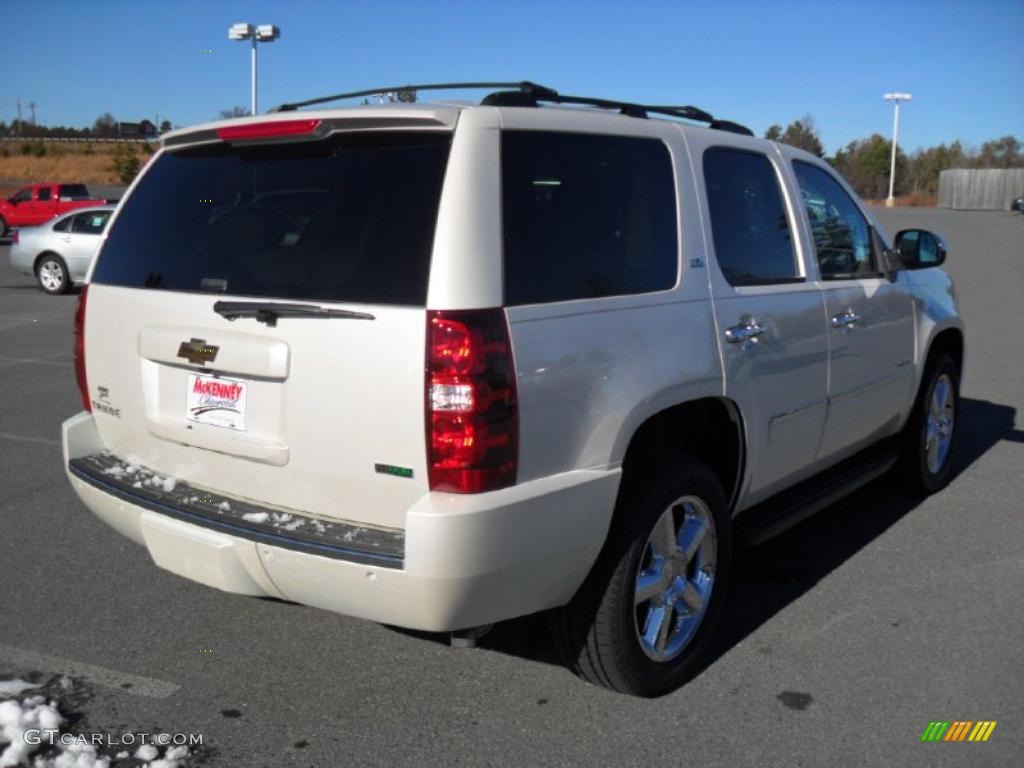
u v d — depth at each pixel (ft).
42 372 32.78
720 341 12.28
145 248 12.10
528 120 10.69
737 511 13.70
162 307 11.45
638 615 12.07
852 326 15.44
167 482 11.72
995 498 19.75
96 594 14.89
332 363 9.97
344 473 10.10
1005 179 196.34
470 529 9.39
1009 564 16.25
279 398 10.46
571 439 10.25
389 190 10.21
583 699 11.94
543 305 10.12
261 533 10.15
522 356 9.75
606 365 10.60
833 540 17.37
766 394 13.25
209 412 11.12
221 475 11.19
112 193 144.46
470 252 9.68
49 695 11.93
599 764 10.62
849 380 15.57
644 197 11.93
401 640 13.47
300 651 13.14
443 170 9.98
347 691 12.11
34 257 58.13
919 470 19.25
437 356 9.39
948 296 19.54
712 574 12.62
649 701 11.90
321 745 10.94
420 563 9.39
